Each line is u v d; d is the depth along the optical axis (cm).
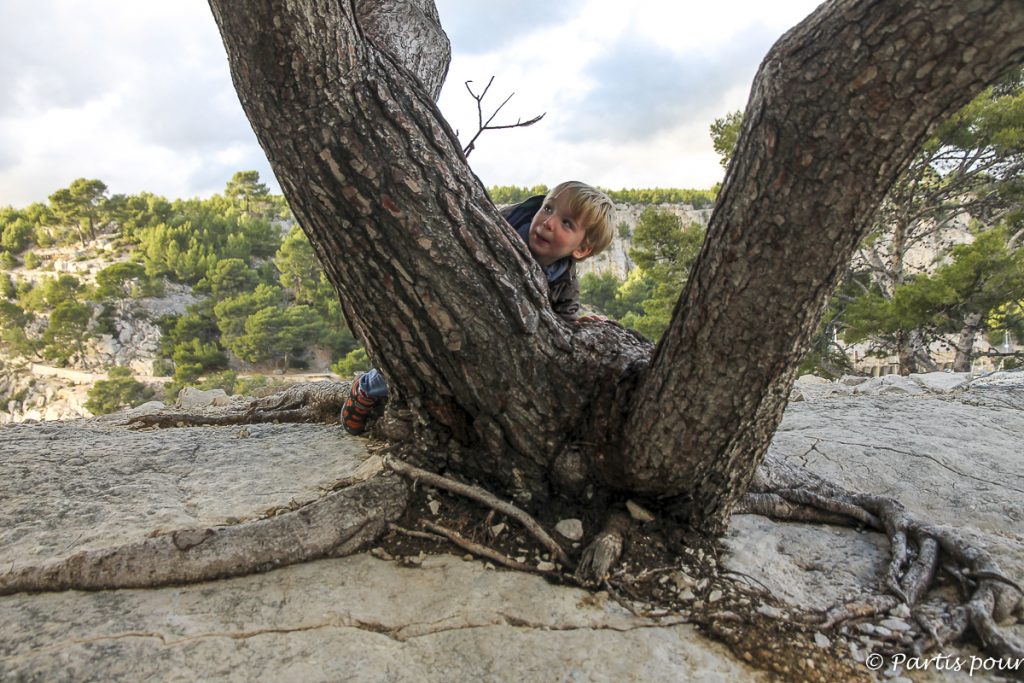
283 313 7044
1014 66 143
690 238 1844
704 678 198
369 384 344
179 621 215
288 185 206
